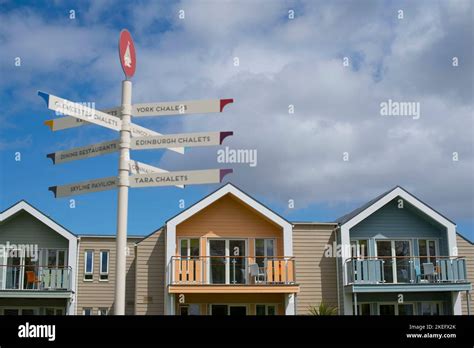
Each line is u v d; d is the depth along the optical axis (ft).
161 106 25.14
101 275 80.64
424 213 78.13
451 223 77.92
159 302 74.79
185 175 24.43
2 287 75.97
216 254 76.23
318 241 78.33
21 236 79.66
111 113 25.18
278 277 73.10
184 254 75.66
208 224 76.74
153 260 76.02
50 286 76.33
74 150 25.91
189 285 71.56
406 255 78.95
